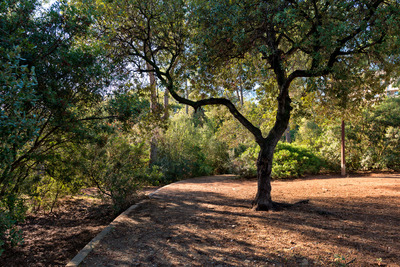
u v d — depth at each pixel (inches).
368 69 266.7
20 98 108.8
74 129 191.6
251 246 157.4
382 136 566.6
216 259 143.5
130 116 220.2
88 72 190.2
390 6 176.9
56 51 180.1
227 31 222.4
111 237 185.9
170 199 323.9
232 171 574.9
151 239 180.1
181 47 283.7
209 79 291.1
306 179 485.7
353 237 159.8
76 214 288.5
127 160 311.9
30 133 118.4
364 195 282.2
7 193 202.1
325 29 188.1
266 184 244.5
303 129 1037.2
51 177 269.9
